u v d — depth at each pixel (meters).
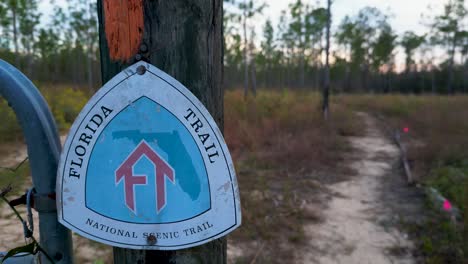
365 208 4.15
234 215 0.76
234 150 6.59
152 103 0.73
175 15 0.71
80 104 10.24
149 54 0.72
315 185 4.88
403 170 5.92
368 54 35.94
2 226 3.15
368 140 8.98
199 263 0.79
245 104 10.71
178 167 0.75
